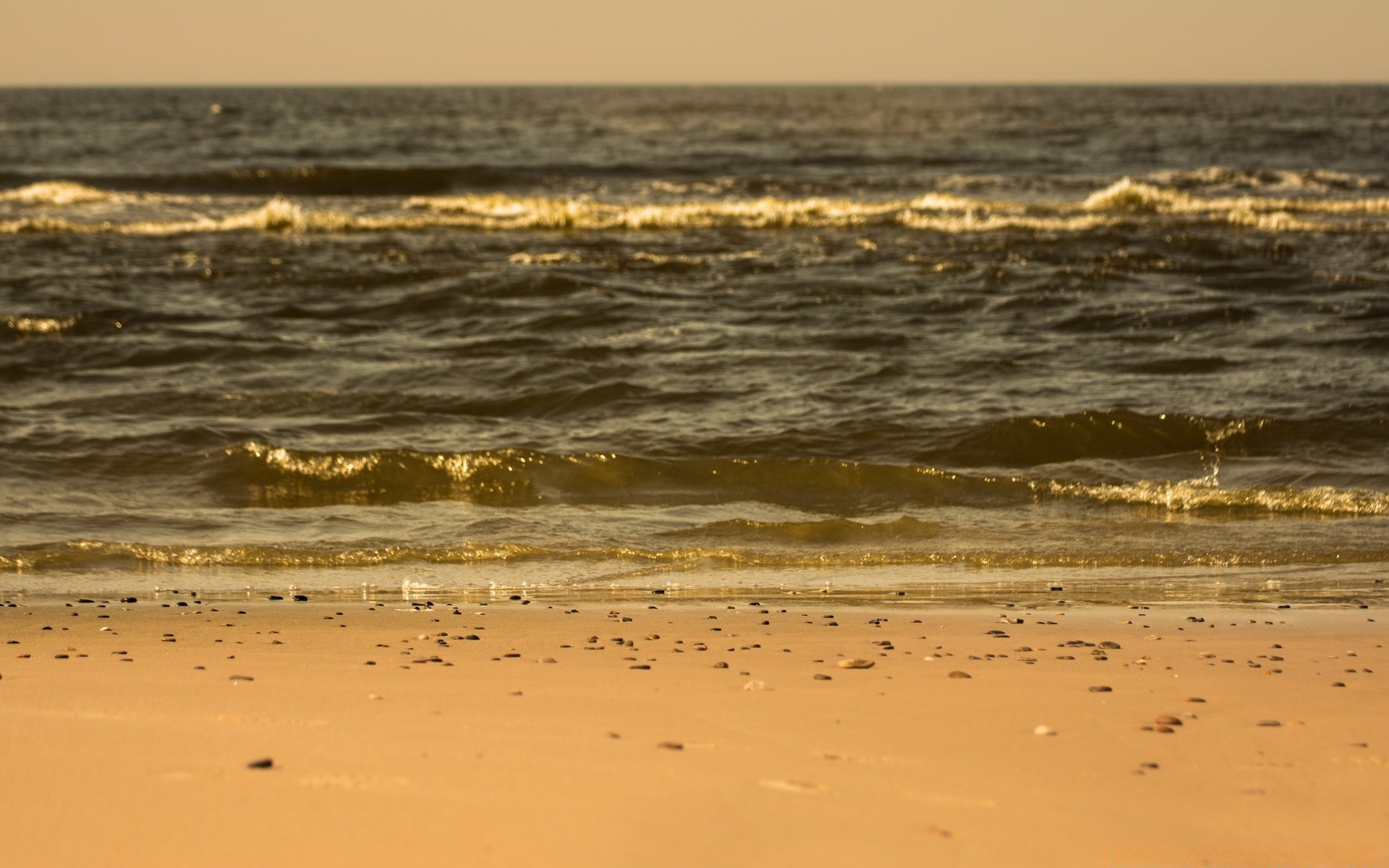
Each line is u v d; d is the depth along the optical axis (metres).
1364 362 29.05
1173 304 36.19
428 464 20.42
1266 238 49.41
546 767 7.20
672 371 28.02
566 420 24.34
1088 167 86.62
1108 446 22.70
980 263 43.31
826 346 31.03
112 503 19.06
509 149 99.06
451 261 43.12
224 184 70.31
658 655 11.13
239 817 6.25
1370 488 20.38
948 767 7.60
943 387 26.77
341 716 8.46
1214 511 19.20
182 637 11.94
